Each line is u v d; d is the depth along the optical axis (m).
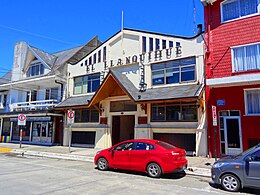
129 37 20.58
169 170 9.70
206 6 16.64
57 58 28.75
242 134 14.45
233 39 15.20
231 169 7.91
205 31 16.44
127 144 11.16
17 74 29.53
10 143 26.36
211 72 15.62
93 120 21.64
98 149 19.98
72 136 22.69
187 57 17.19
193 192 7.67
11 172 10.45
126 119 22.56
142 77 19.05
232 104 14.95
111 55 21.41
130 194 7.15
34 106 24.92
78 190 7.46
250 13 15.01
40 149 19.98
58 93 25.19
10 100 30.09
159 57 18.50
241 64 14.71
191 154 15.91
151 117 18.11
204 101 15.83
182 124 16.52
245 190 8.02
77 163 13.68
